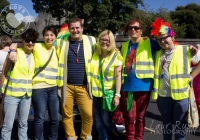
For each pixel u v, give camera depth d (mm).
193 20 48562
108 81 3803
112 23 28531
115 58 3785
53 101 3863
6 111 3646
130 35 3742
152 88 3723
